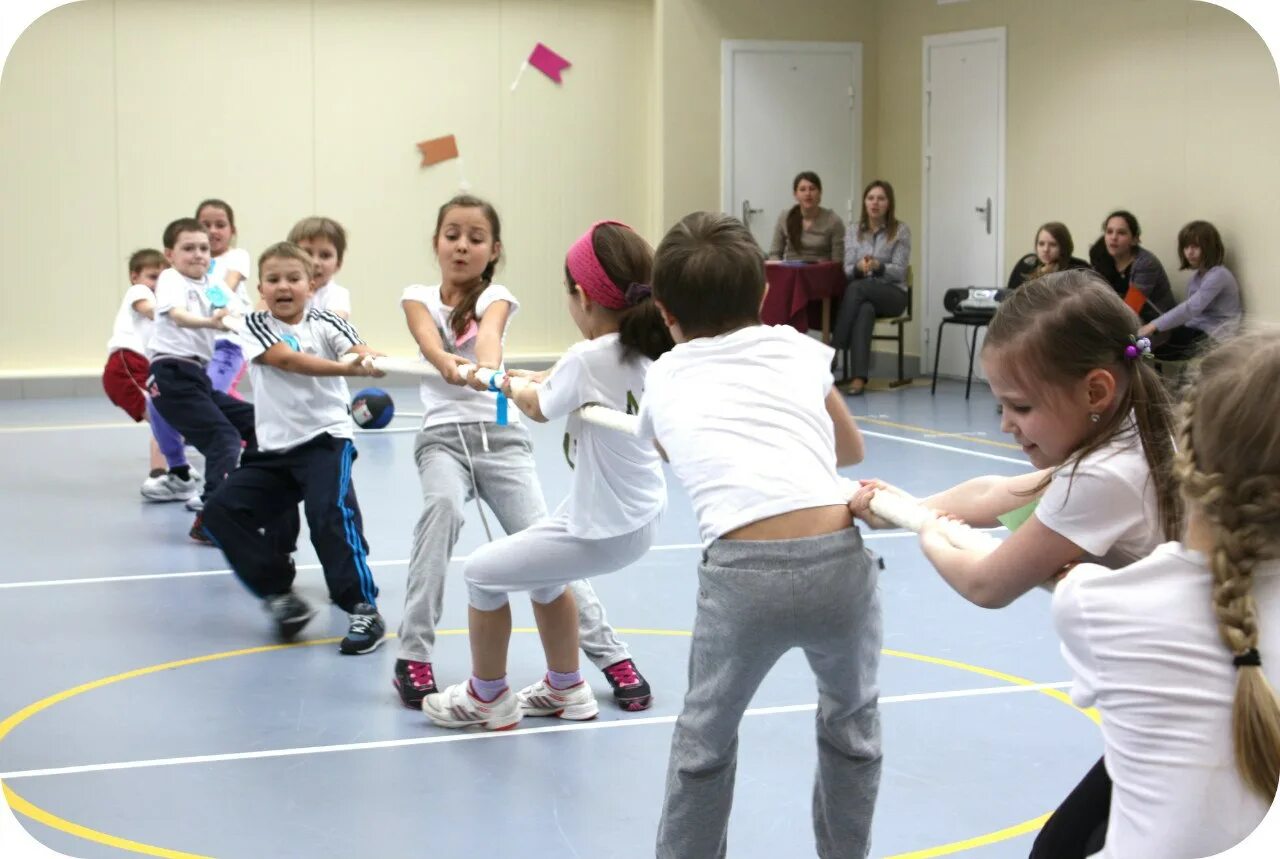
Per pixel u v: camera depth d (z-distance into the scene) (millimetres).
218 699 4359
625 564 3674
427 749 3922
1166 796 1756
